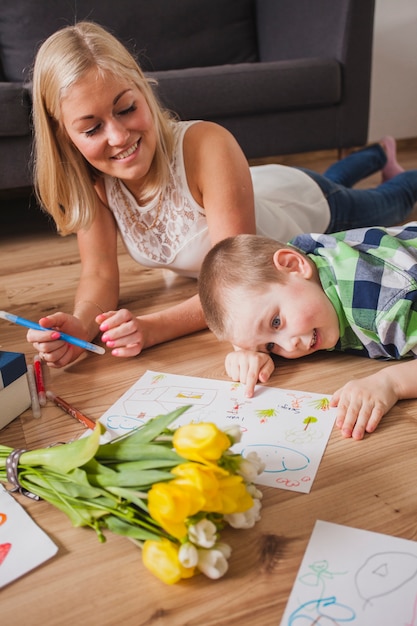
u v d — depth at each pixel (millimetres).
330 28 2500
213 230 1309
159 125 1325
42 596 682
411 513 747
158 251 1479
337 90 2469
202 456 629
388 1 3070
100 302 1354
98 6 2572
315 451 865
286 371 1098
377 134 3297
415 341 1023
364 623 601
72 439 950
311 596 638
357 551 689
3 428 1004
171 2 2689
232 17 2822
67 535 762
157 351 1231
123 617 645
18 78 2520
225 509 638
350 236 1148
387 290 1021
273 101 2375
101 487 699
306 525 740
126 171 1246
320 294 1050
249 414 959
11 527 774
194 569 672
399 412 952
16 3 2469
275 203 1546
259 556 702
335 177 2064
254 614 632
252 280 1033
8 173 2055
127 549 735
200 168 1330
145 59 2697
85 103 1156
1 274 1820
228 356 1103
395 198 1814
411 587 636
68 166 1336
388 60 3176
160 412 987
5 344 1343
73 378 1152
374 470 827
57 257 1938
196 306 1306
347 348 1126
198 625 627
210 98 2273
